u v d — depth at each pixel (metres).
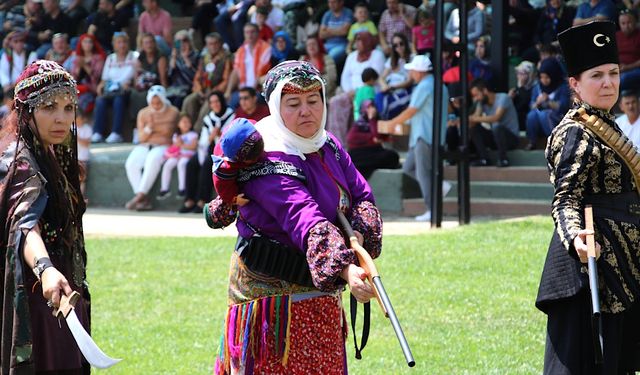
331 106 37.69
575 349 11.47
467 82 30.22
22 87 10.84
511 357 16.61
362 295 9.65
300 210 10.08
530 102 37.84
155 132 39.78
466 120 30.28
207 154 37.56
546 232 26.47
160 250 27.70
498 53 35.34
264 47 40.59
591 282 10.92
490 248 24.73
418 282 21.81
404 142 40.84
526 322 18.61
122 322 19.98
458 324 18.70
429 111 33.47
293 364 10.48
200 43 47.72
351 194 10.84
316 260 9.84
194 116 41.25
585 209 11.41
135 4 51.03
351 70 38.50
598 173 11.56
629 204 11.62
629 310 11.77
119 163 40.81
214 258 26.31
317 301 10.52
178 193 39.19
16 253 10.38
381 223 10.72
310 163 10.55
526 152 35.59
